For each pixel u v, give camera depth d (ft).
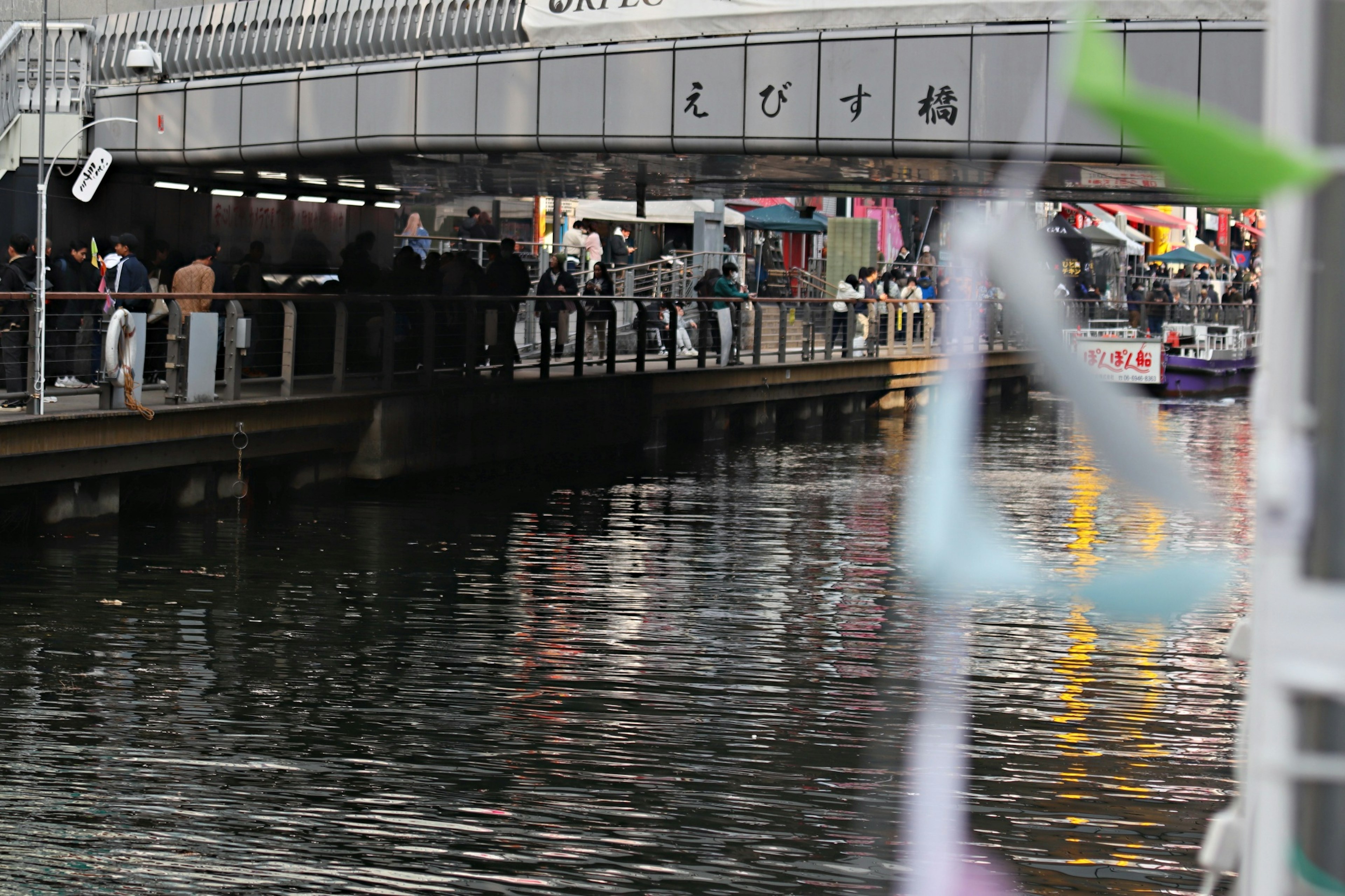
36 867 30.81
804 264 217.97
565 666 49.01
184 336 77.10
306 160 97.40
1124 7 72.13
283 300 83.05
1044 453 119.55
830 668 48.93
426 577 63.87
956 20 77.25
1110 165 68.80
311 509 82.53
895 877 30.91
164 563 64.85
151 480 77.66
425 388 93.86
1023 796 35.99
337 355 88.38
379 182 117.08
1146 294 206.69
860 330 159.33
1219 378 180.86
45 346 72.79
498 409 101.14
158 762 38.17
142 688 45.24
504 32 88.53
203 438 76.79
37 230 100.48
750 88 82.28
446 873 31.17
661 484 99.45
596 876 31.09
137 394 74.54
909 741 40.68
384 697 44.83
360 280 103.76
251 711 43.04
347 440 89.35
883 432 143.74
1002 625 55.67
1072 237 161.68
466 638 52.65
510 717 42.96
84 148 101.65
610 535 76.54
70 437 68.23
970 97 77.15
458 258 105.29
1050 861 31.63
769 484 99.91
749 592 61.82
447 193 129.39
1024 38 75.66
